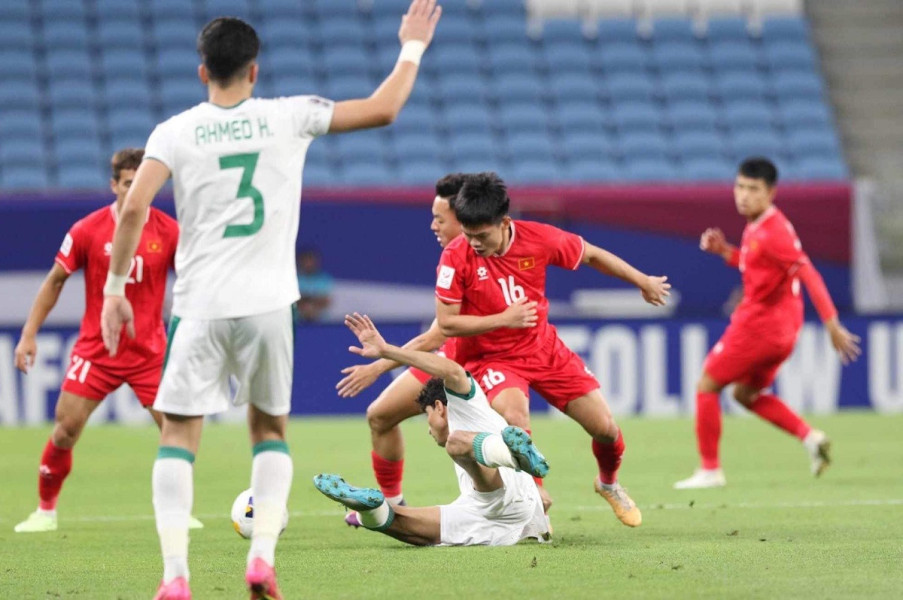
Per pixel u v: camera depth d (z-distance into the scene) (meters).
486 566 20.62
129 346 26.66
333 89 79.69
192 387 16.77
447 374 21.69
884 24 88.62
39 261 59.31
